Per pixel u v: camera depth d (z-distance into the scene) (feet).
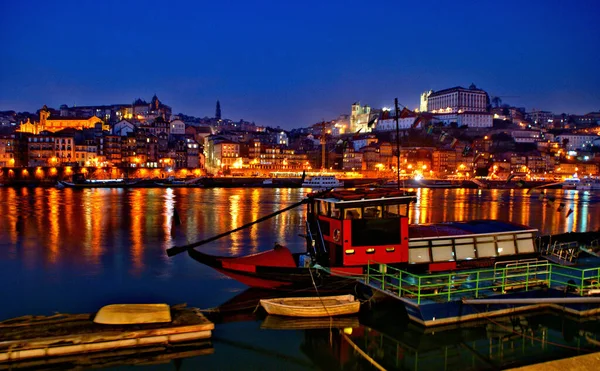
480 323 82.58
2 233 188.03
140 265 131.64
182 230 205.36
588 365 60.13
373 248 90.68
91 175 594.24
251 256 94.68
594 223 269.44
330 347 76.07
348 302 86.74
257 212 289.74
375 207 91.56
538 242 119.44
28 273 122.72
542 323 84.23
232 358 71.20
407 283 86.07
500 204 399.03
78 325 73.61
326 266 93.20
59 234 187.73
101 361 68.95
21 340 67.31
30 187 524.11
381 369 69.36
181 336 73.92
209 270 125.29
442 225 104.32
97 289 108.06
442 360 72.28
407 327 82.74
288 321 84.69
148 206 315.37
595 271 99.71
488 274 94.48
